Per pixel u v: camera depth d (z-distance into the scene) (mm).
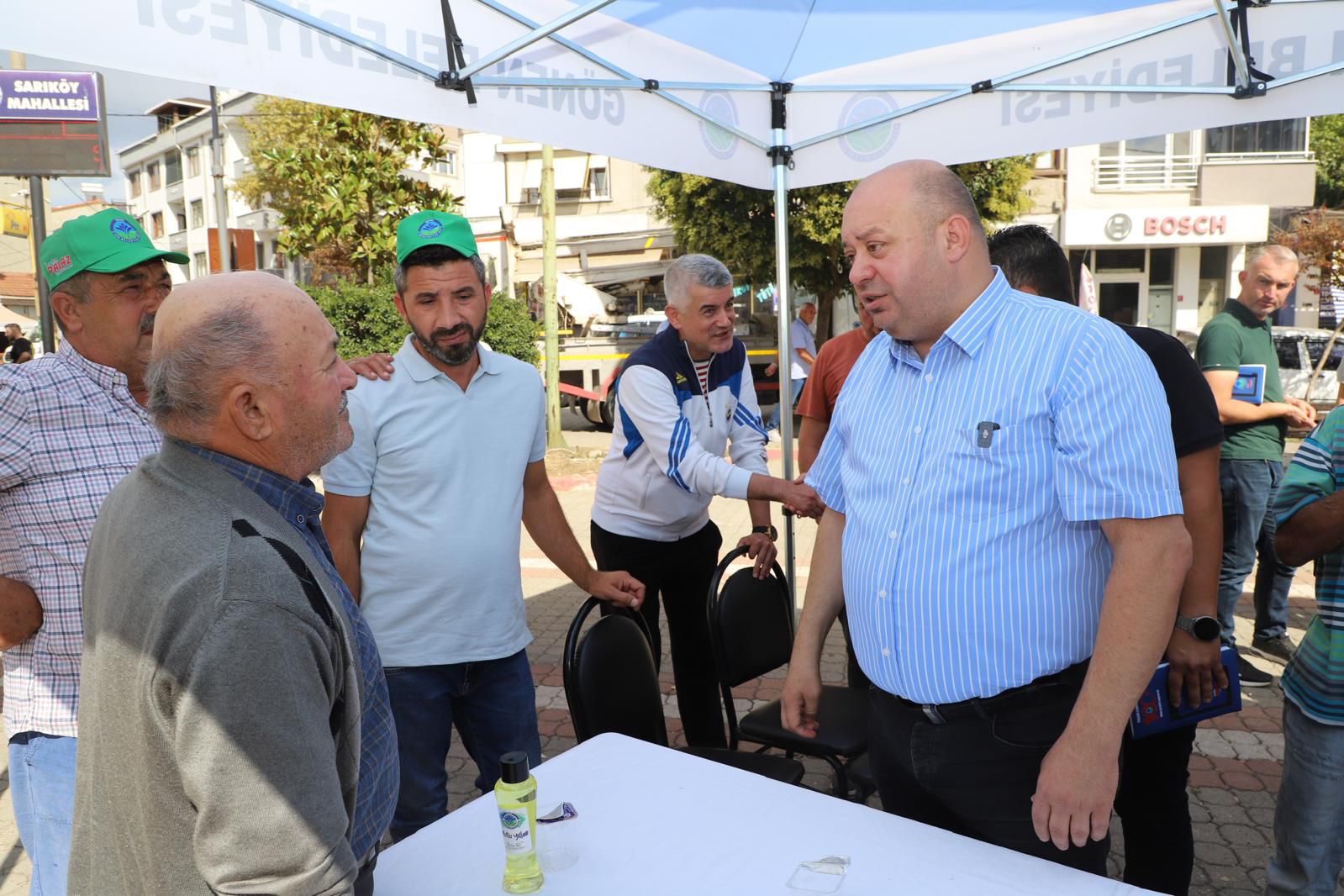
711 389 3471
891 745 1945
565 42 2910
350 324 10422
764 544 3201
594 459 12055
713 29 3203
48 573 1892
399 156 10727
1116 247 18938
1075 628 1741
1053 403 1687
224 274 1272
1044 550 1722
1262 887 2914
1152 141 18375
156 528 1157
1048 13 3205
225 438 1235
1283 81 2930
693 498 3418
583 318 15641
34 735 1920
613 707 2557
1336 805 2162
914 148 3574
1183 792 2377
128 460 1950
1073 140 3303
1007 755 1781
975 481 1741
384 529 2414
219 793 1067
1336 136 19906
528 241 24141
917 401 1867
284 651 1104
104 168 5164
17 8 1839
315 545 1344
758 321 15234
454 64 2639
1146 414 1618
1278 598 4609
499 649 2512
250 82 2229
